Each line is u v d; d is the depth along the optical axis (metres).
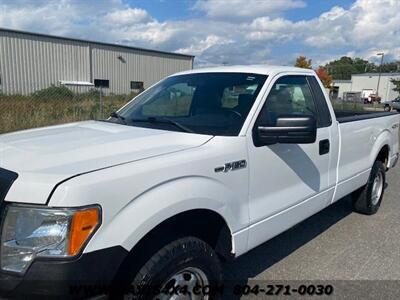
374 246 4.37
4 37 30.47
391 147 5.63
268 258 4.00
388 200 6.27
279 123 2.72
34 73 32.75
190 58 47.88
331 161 3.95
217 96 3.24
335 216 5.39
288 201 3.30
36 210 1.82
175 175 2.28
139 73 42.16
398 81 72.94
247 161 2.80
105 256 1.92
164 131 2.91
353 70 109.56
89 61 37.03
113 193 1.97
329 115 3.96
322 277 3.62
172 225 2.39
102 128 3.05
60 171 1.97
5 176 1.95
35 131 3.00
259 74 3.33
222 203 2.59
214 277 2.55
